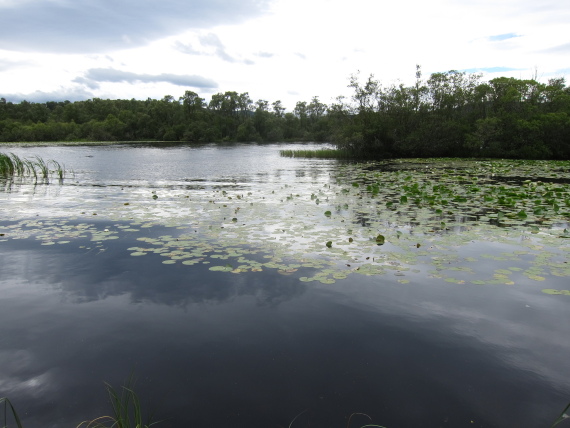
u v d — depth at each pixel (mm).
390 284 4633
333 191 12211
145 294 4371
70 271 5039
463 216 8203
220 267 5086
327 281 4633
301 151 36656
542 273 4930
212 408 2619
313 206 9328
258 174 18781
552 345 3344
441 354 3223
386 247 5996
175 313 3941
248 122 77812
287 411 2588
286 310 4000
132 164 24859
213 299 4246
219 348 3324
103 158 29734
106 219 7887
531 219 7918
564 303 4141
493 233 6840
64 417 2529
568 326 3662
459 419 2508
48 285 4609
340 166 23609
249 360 3150
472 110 35531
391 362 3117
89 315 3900
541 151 30109
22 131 66625
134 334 3549
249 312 3961
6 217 8086
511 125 30891
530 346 3330
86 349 3312
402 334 3535
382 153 34656
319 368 3043
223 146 54938
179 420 2506
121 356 3209
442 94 34625
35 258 5512
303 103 91812
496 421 2486
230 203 9828
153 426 2451
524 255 5668
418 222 7629
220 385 2850
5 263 5309
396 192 11766
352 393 2760
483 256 5617
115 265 5246
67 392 2779
